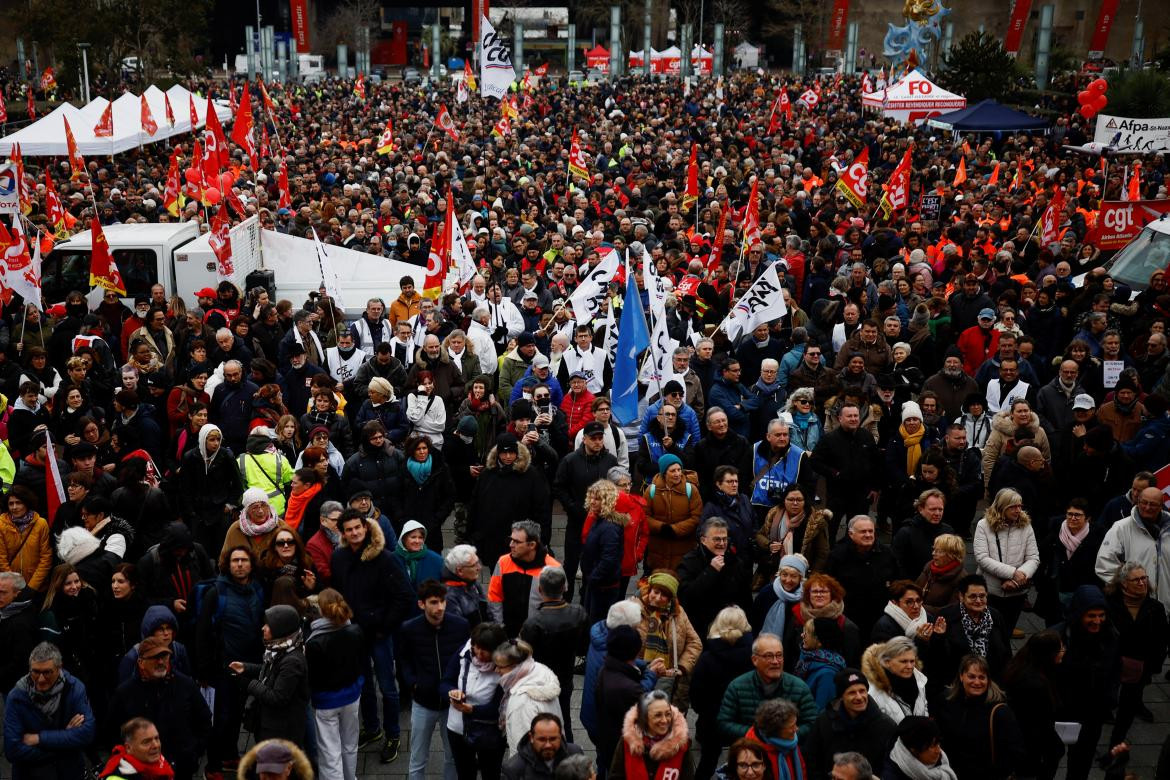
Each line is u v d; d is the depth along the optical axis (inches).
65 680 275.3
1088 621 294.7
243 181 1064.8
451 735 286.0
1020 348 494.6
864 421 438.6
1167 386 471.5
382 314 559.2
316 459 379.6
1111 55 3270.2
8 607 303.3
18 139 1176.8
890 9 3747.5
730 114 1925.4
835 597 290.2
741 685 269.9
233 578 305.9
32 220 852.6
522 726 261.0
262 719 275.3
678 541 367.6
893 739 257.0
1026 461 390.9
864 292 573.0
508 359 489.4
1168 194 1023.6
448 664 293.4
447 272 626.5
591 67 3422.7
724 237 731.4
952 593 324.8
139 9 2096.5
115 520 348.2
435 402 439.5
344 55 3358.8
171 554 318.0
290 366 502.9
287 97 2352.4
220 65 4475.9
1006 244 725.3
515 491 381.4
